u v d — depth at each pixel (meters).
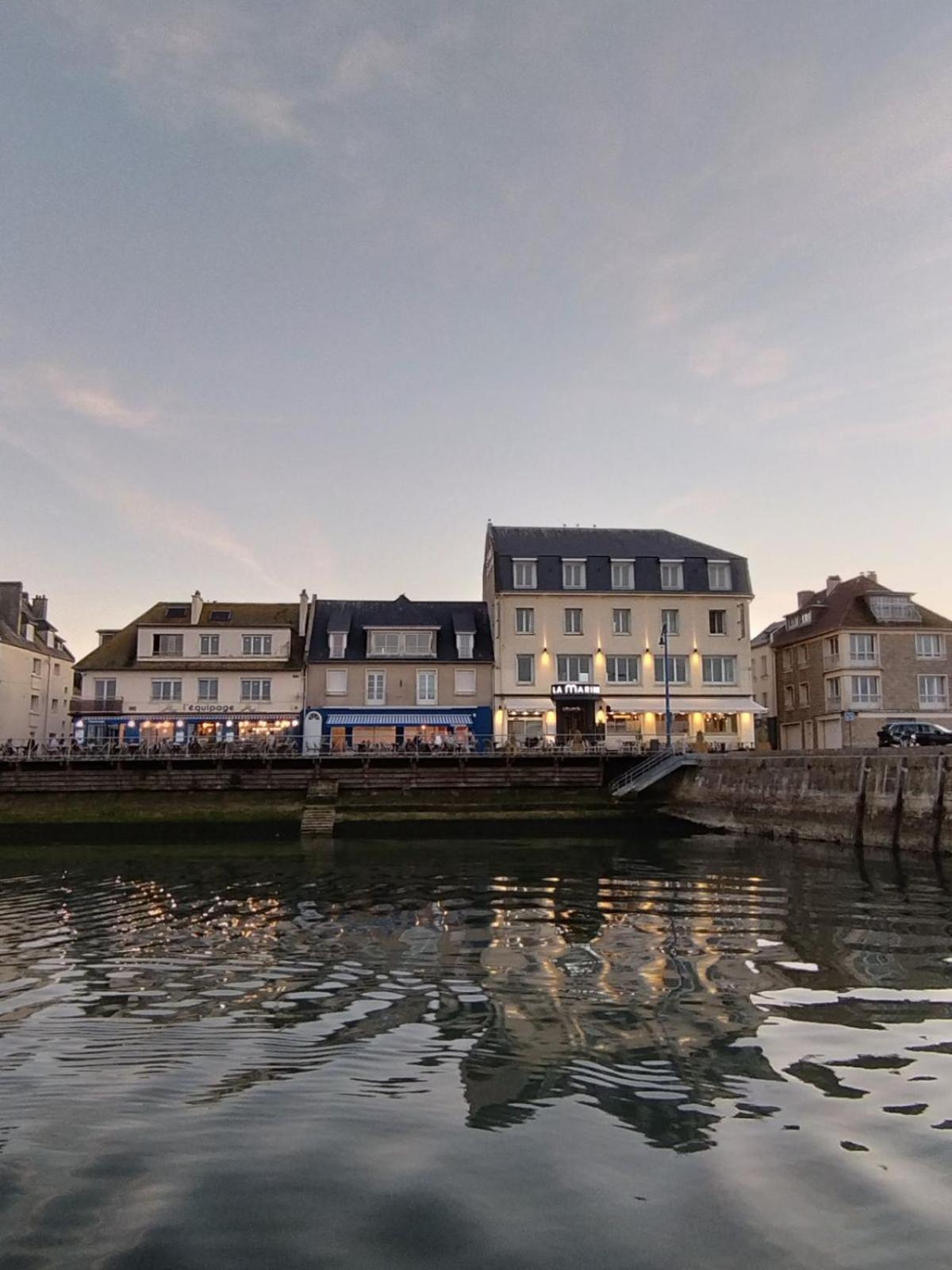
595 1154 6.03
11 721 50.34
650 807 36.78
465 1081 7.44
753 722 49.22
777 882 19.69
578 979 10.85
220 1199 5.50
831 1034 8.48
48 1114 6.81
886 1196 5.38
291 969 11.63
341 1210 5.35
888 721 48.56
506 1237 5.04
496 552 49.97
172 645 48.75
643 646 48.88
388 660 48.66
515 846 29.31
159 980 11.11
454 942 13.27
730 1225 5.11
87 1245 4.99
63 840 32.62
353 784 38.06
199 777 37.81
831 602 53.38
